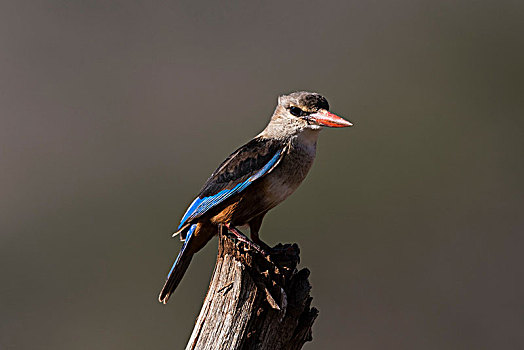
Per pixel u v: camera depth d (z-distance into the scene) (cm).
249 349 744
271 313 751
